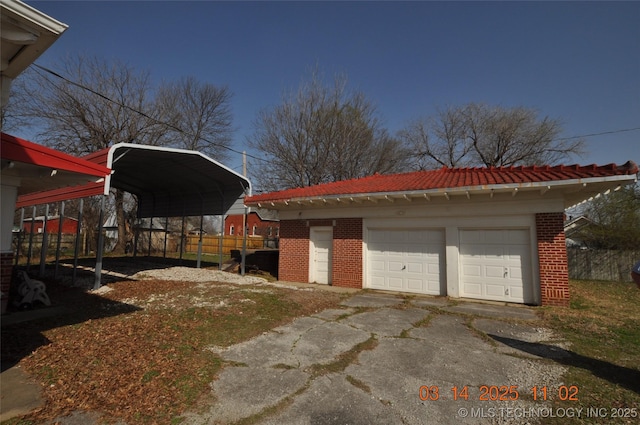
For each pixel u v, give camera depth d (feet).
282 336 18.28
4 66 11.48
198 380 12.55
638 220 55.83
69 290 31.24
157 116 83.41
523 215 28.53
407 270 33.88
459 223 31.09
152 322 20.15
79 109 73.10
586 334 19.16
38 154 14.42
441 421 10.15
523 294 28.30
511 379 13.10
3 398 10.93
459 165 99.71
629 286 43.70
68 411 10.22
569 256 53.26
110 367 13.50
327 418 10.19
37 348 15.62
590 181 23.24
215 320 20.93
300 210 41.37
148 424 9.66
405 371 13.79
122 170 48.47
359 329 19.89
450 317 23.16
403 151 100.94
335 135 81.35
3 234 20.68
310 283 39.58
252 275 47.11
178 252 103.81
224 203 51.24
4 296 21.40
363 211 36.52
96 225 88.79
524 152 88.69
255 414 10.32
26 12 9.62
